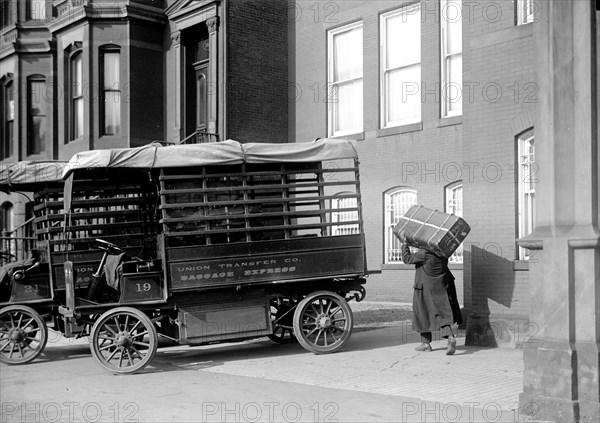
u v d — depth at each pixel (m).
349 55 19.34
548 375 6.77
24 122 23.31
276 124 20.38
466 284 11.63
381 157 17.69
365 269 11.11
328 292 11.00
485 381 8.52
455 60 16.59
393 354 10.66
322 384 8.56
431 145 16.70
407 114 17.72
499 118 11.11
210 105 19.98
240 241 10.63
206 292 10.46
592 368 6.57
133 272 10.41
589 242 6.62
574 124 6.91
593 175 6.80
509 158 10.98
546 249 6.92
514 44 10.96
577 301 6.77
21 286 11.12
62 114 21.70
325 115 19.67
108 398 7.93
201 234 10.36
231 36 19.64
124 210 12.07
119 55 20.94
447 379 8.69
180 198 10.48
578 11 6.90
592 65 6.85
